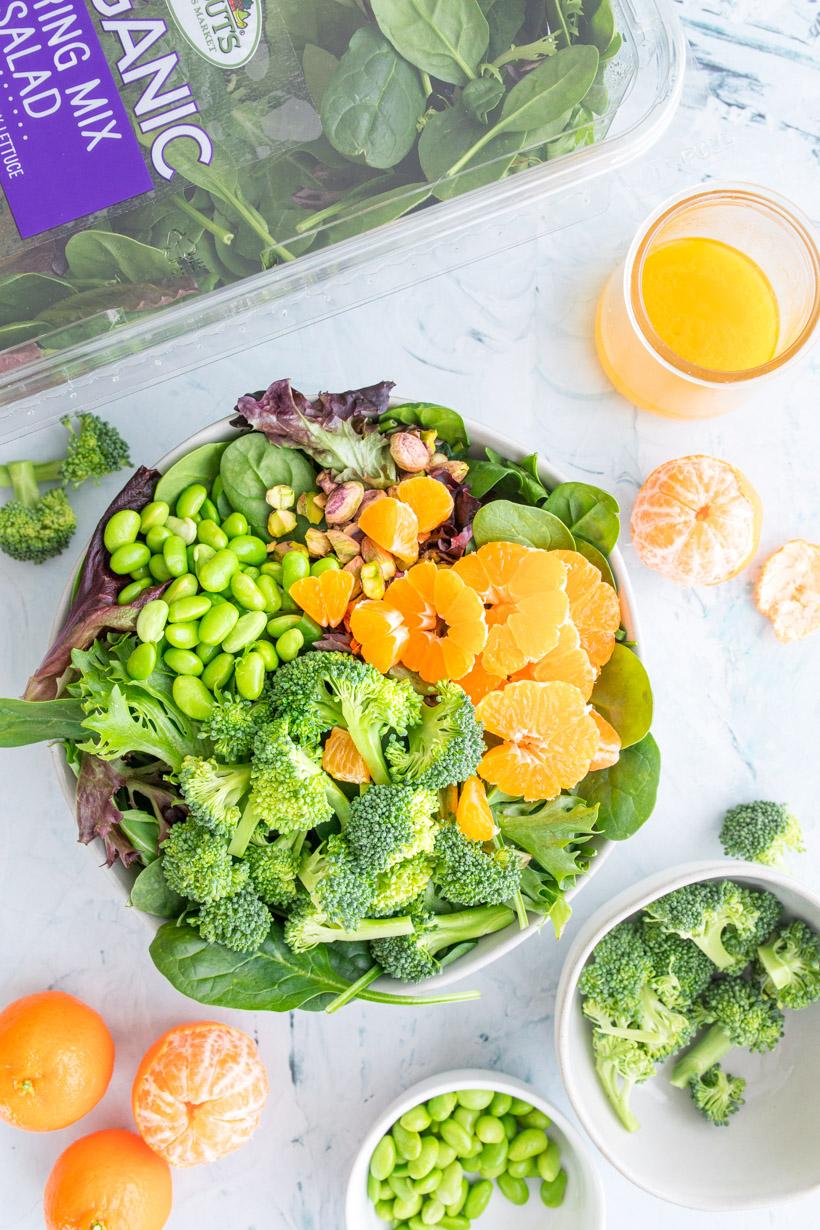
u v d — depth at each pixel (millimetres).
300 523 1369
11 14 1317
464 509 1335
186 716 1262
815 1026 1554
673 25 1437
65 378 1481
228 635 1251
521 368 1638
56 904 1565
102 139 1355
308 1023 1595
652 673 1645
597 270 1638
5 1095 1404
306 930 1257
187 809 1261
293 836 1262
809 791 1651
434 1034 1609
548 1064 1617
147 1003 1572
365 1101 1603
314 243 1430
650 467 1646
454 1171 1541
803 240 1445
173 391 1576
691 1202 1480
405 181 1416
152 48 1342
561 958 1615
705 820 1640
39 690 1289
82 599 1289
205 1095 1396
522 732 1267
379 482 1349
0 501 1561
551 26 1384
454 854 1252
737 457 1659
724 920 1508
